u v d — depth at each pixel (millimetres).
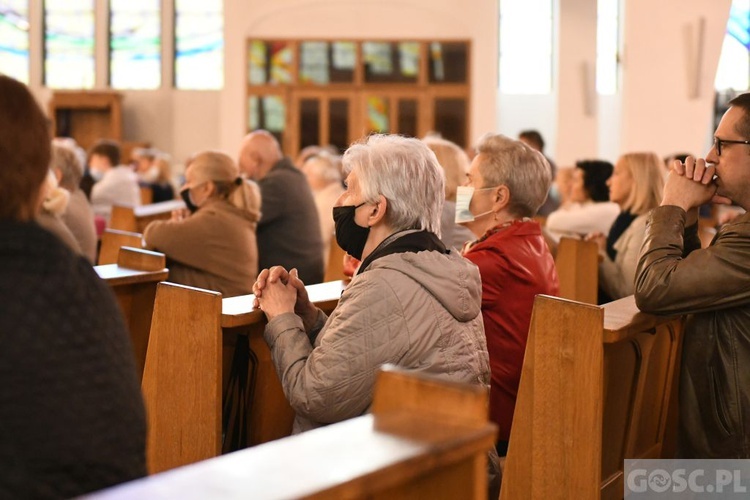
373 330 2094
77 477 1207
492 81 15250
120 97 16250
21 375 1175
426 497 1300
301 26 15367
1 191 1272
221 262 3986
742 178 2309
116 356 1281
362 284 2146
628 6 10828
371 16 15289
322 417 2119
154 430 2316
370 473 1075
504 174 2896
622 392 2438
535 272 2760
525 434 2193
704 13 10594
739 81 14547
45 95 17078
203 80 17172
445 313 2158
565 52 13812
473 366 2203
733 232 2211
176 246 3949
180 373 2281
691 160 2404
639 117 10898
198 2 17109
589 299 4188
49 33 17125
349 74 15367
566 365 2131
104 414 1235
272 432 2553
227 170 4086
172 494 1000
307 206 5047
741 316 2232
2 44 17094
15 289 1194
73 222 4137
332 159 7551
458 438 1196
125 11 17125
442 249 2281
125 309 2859
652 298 2244
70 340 1221
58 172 4137
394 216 2262
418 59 15312
